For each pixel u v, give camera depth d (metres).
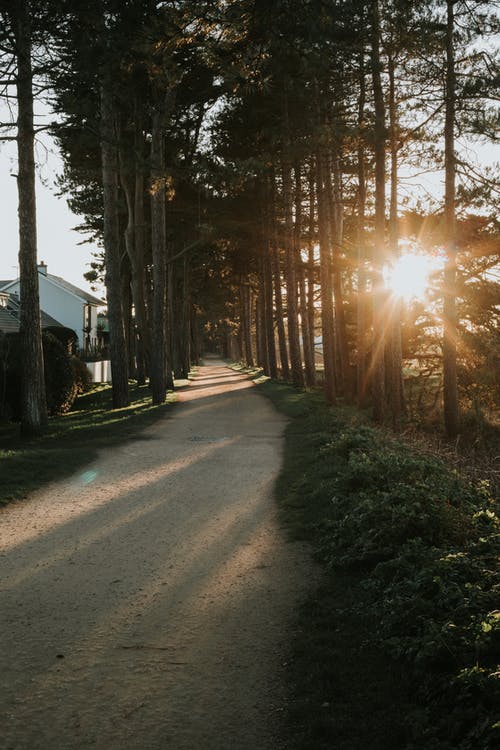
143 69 19.58
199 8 6.91
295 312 35.50
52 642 5.17
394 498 7.43
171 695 4.32
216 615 5.68
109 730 3.92
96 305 64.69
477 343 24.80
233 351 101.12
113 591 6.30
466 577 5.18
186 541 7.98
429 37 20.05
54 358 23.28
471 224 24.66
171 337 44.06
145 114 26.78
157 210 26.86
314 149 21.77
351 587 6.17
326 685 4.34
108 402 27.61
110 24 11.84
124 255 39.47
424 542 6.57
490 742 3.33
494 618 4.30
